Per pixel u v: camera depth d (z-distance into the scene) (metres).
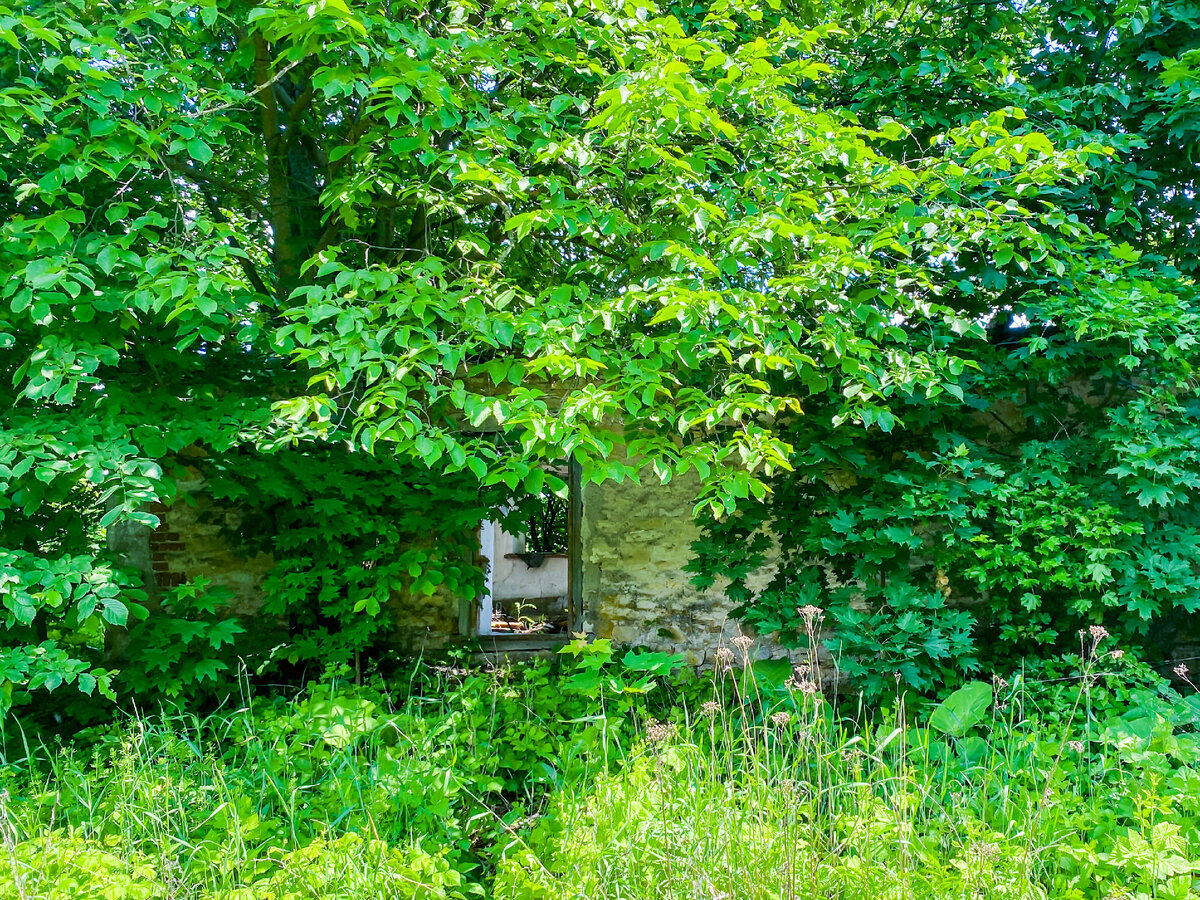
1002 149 3.52
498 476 2.94
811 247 3.45
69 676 2.95
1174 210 4.94
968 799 2.70
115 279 3.23
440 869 2.25
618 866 2.20
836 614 4.07
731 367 3.72
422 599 5.92
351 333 2.93
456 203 4.07
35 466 3.04
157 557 5.38
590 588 6.09
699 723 3.34
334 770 2.93
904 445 4.90
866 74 4.70
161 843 2.25
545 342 2.99
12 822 2.38
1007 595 4.70
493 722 3.49
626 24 3.16
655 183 3.35
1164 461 4.09
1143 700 3.61
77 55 3.10
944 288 4.12
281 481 4.39
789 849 2.10
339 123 4.95
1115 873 2.26
